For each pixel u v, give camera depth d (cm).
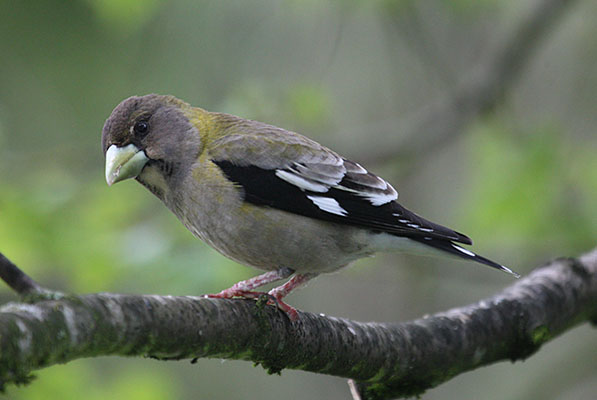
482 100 1295
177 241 1118
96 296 500
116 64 1437
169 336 538
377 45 1497
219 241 785
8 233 1111
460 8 1339
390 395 745
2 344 434
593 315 875
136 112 797
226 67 1419
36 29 1416
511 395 1402
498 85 1294
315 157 788
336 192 777
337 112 1491
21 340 443
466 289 1491
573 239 1184
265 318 616
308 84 1261
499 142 1255
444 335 738
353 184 785
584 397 1438
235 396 1486
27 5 1409
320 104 1256
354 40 1487
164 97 816
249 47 1430
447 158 1486
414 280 1249
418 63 1505
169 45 1423
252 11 1411
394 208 783
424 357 725
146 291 1082
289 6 1391
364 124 1512
